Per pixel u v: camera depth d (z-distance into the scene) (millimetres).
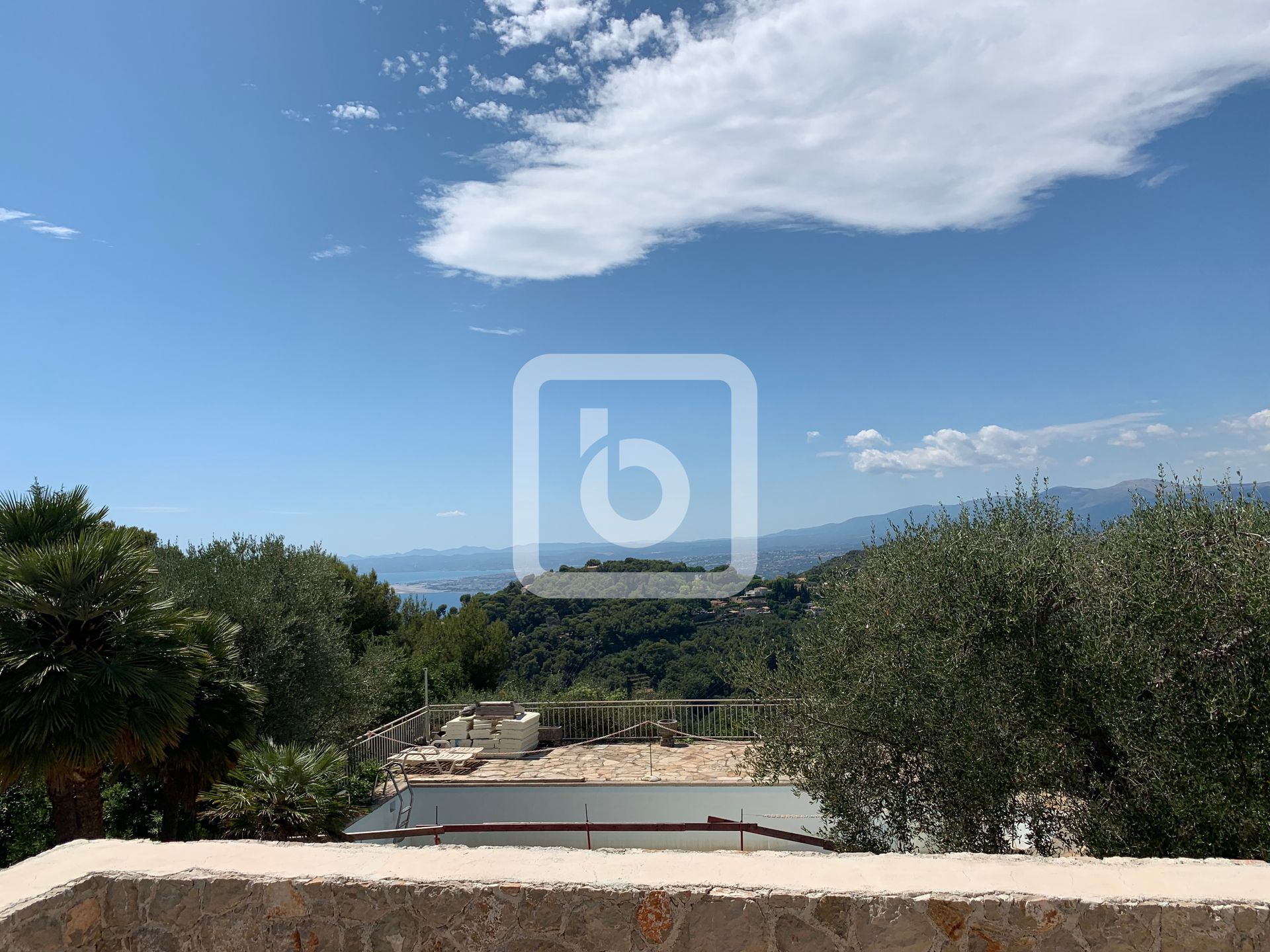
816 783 7145
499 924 3049
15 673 6801
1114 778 5984
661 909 3012
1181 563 5754
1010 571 6438
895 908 2963
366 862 3270
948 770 6383
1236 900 2930
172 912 3203
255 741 9211
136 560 7863
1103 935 2920
